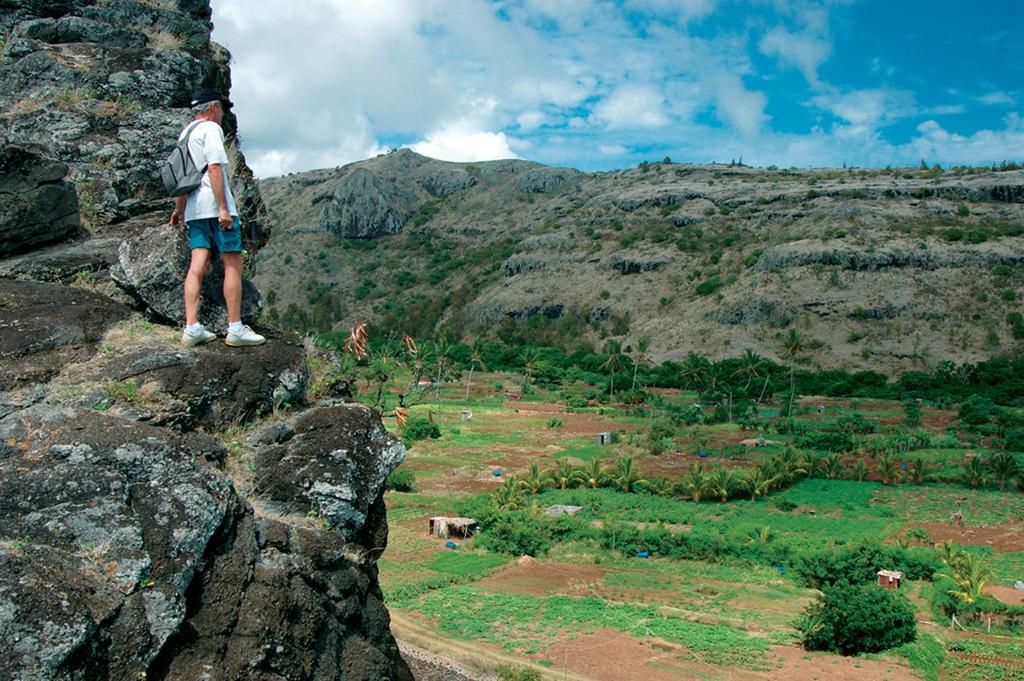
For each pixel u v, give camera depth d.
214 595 4.17
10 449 3.94
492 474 49.25
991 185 135.25
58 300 5.48
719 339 115.06
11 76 8.32
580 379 102.19
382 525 5.92
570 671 20.55
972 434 63.94
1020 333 102.94
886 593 23.19
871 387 94.38
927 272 117.62
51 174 6.46
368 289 184.38
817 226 137.00
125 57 8.77
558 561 32.56
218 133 5.59
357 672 5.06
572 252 159.25
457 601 26.59
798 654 22.14
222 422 5.29
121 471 4.04
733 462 53.84
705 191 164.62
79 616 3.35
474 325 148.75
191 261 5.57
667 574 30.66
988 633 24.08
